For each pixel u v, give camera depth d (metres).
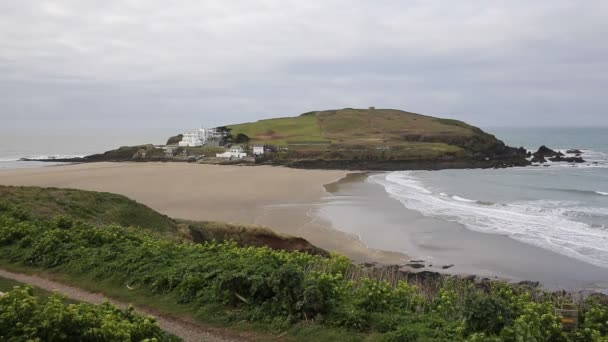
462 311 8.48
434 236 29.20
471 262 23.88
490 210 37.72
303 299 8.81
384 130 129.38
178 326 8.85
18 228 14.51
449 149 95.69
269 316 8.84
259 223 32.62
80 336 6.55
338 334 8.20
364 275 12.90
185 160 94.31
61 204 22.59
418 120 144.62
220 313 9.19
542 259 24.19
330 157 93.56
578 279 21.20
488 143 109.88
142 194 45.72
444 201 42.72
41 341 6.34
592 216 34.81
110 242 13.94
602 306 9.54
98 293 10.59
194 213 36.22
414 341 7.80
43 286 10.97
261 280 9.38
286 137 121.62
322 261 13.32
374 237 28.98
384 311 9.16
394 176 68.62
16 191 22.77
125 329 6.89
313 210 37.88
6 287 10.72
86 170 70.31
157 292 10.49
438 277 20.34
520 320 7.68
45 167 76.62
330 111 161.00
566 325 8.33
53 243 13.13
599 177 63.25
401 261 24.16
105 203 25.02
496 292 11.23
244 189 50.06
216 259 11.91
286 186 53.34
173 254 12.80
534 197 45.12
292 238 25.22
